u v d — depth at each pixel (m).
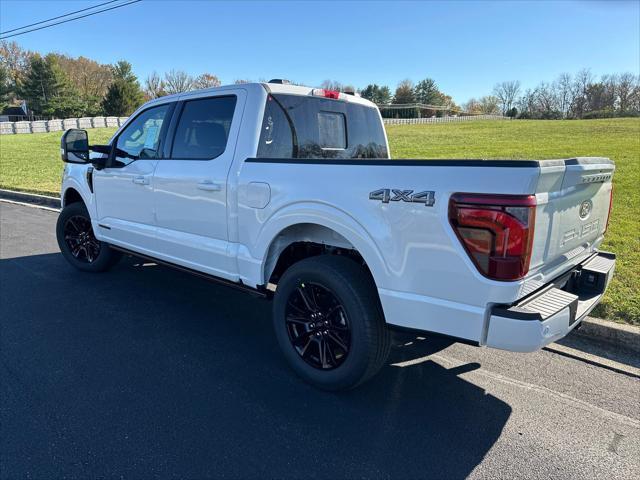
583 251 3.11
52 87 76.69
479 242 2.33
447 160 2.43
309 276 3.01
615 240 6.61
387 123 60.94
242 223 3.40
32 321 4.15
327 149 4.05
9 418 2.75
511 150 23.55
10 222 8.72
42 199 11.12
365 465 2.42
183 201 3.84
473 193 2.32
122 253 5.25
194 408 2.89
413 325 2.62
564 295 2.63
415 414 2.88
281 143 3.62
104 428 2.67
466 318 2.44
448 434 2.69
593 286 3.05
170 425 2.71
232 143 3.49
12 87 81.19
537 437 2.67
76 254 5.58
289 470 2.38
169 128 4.02
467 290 2.40
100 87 92.69
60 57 91.19
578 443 2.62
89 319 4.21
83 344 3.72
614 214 8.31
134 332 3.96
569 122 49.88
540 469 2.42
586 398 3.08
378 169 2.65
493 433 2.70
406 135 37.56
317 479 2.32
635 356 3.64
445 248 2.43
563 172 2.44
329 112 4.05
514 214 2.24
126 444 2.54
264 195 3.21
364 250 2.73
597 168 2.86
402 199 2.54
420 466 2.43
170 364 3.43
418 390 3.15
